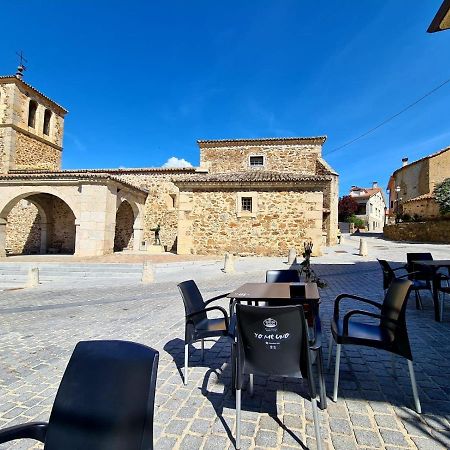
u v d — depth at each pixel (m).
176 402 2.68
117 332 4.71
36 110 20.53
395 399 2.64
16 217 19.09
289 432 2.24
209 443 2.14
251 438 2.18
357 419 2.37
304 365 2.08
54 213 18.58
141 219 17.88
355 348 3.80
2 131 18.42
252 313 2.13
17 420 2.49
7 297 7.95
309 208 14.14
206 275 10.28
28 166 19.56
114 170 19.03
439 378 2.99
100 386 1.40
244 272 10.64
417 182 26.97
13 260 12.83
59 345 4.25
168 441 2.17
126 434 1.29
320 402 2.55
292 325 2.09
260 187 14.54
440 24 4.14
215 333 3.12
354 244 20.31
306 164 18.06
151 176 18.86
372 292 6.82
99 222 13.73
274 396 2.75
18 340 4.48
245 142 18.56
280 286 3.59
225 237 14.66
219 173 18.17
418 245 18.53
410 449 2.04
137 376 1.38
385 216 51.41
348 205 42.44
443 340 3.95
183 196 15.06
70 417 1.37
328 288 7.28
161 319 5.38
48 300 7.41
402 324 2.54
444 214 20.81
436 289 4.71
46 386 3.09
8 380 3.22
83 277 10.64
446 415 2.40
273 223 14.37
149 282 9.52
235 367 2.31
